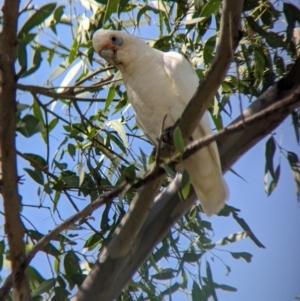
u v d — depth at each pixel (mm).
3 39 5055
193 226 7102
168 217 6320
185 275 7016
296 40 7328
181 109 6922
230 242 6863
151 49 7250
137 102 7156
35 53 5285
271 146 7051
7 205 5277
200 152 6312
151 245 6246
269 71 7305
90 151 7305
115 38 7305
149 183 5578
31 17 5402
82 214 5309
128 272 6148
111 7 6820
